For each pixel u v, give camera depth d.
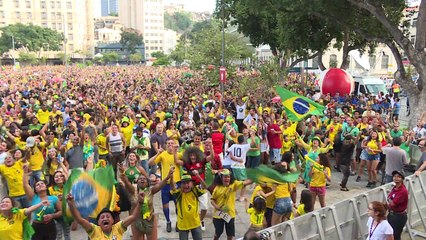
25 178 7.25
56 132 12.20
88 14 149.12
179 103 19.73
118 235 5.56
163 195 8.64
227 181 7.23
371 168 11.75
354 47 26.23
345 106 17.48
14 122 13.67
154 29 188.12
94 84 39.62
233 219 7.44
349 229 7.51
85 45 146.00
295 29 24.23
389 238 5.84
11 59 113.69
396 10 19.42
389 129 12.80
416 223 8.72
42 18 131.75
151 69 83.94
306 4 16.97
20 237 6.20
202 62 37.09
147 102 21.47
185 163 8.28
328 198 10.96
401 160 9.59
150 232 6.98
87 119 14.31
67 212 5.79
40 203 6.37
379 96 25.47
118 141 11.46
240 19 32.19
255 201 7.27
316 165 8.95
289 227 6.32
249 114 14.93
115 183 7.32
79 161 9.95
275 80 25.36
